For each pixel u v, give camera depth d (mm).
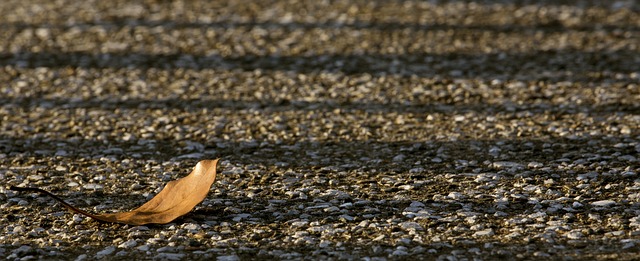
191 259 12359
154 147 18078
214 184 15703
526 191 14969
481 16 30906
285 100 21391
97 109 20922
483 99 21031
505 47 26438
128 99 21734
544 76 22953
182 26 29922
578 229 13211
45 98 21938
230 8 32844
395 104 20828
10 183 15875
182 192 14086
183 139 18578
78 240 13188
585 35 27719
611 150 16984
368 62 24922
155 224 13734
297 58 25516
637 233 12961
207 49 26766
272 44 27234
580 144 17438
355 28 29219
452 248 12617
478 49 26266
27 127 19547
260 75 23750
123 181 16000
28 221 14000
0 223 13930
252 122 19672
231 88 22547
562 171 15930
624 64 23906
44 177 16234
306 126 19312
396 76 23359
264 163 16906
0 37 28547
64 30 29531
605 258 12094
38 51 26719
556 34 28000
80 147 18109
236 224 13758
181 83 23094
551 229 13234
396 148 17656
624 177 15445
